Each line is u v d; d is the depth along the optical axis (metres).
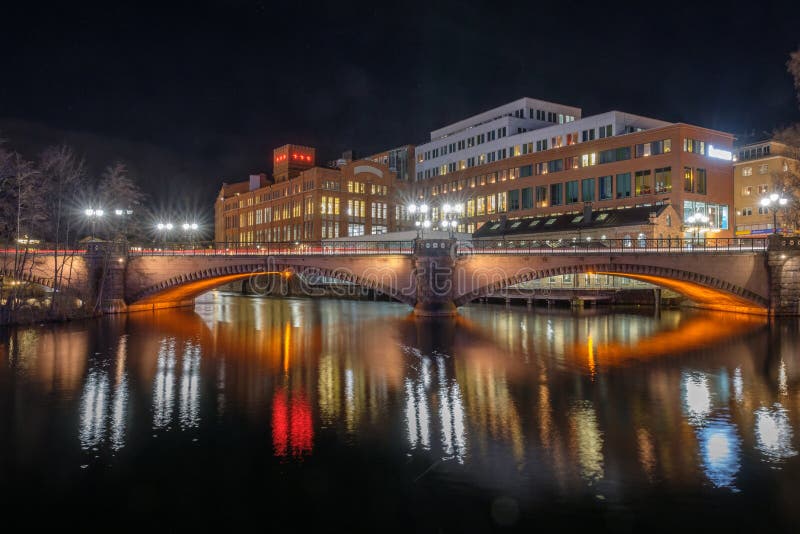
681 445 19.88
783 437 20.67
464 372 32.31
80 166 74.94
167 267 64.44
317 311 72.81
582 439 20.58
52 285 62.78
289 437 21.06
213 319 61.56
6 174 57.75
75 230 74.44
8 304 54.16
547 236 86.62
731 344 41.44
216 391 28.02
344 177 121.56
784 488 16.41
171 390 28.20
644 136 83.00
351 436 21.11
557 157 95.62
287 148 135.88
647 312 67.31
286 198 130.50
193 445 20.33
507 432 21.39
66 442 20.66
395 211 128.88
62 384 29.45
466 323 56.38
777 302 57.53
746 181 89.56
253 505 15.94
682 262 57.16
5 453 19.64
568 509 15.37
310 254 61.72
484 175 110.75
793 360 35.25
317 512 15.51
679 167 78.44
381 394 27.27
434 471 17.88
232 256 63.19
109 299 63.44
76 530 14.73
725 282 57.44
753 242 58.25
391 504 15.84
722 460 18.48
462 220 115.06
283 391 27.95
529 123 109.69
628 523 14.60
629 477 17.20
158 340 44.97
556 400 25.98
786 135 63.78
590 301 77.19
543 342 43.38
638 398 26.25
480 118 120.44
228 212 163.38
